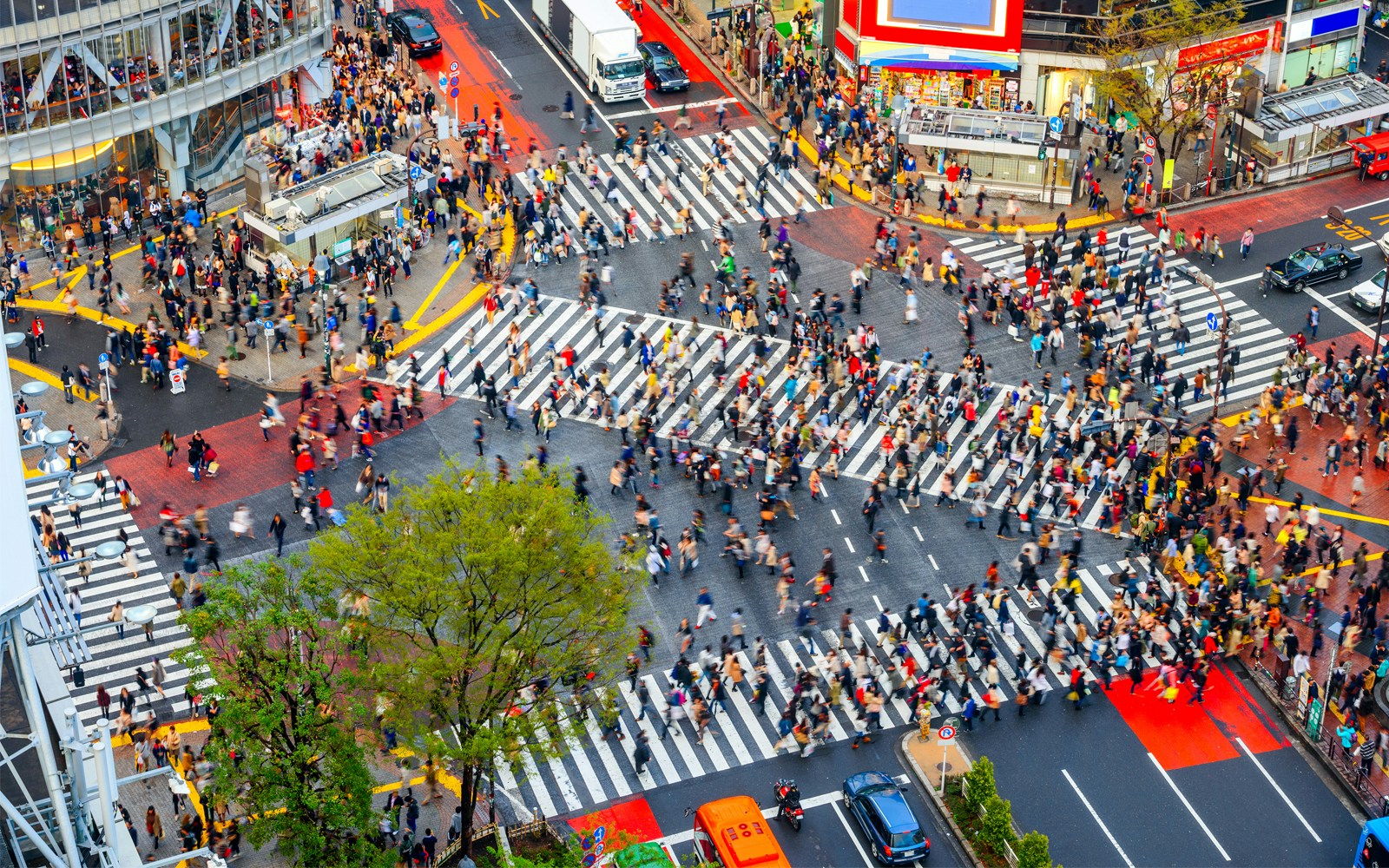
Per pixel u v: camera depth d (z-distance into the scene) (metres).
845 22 94.50
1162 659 60.22
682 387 74.81
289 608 50.19
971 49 91.31
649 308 80.31
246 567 53.03
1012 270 80.81
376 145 89.38
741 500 68.25
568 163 90.88
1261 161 88.62
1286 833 54.78
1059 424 70.12
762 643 59.03
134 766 56.91
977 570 64.94
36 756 43.41
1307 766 57.16
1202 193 87.75
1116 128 91.38
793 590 64.00
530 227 84.12
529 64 100.38
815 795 56.19
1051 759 57.50
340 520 66.56
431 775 53.81
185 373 75.25
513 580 50.09
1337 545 63.62
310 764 48.19
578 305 80.50
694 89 98.44
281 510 68.25
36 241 83.69
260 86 90.69
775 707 59.44
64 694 45.06
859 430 72.31
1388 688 59.06
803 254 84.00
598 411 73.00
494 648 50.25
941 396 73.38
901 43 92.44
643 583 63.31
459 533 50.09
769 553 64.44
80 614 62.75
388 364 73.81
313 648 49.81
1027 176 87.75
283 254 79.75
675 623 62.50
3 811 40.31
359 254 81.19
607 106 96.38
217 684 48.50
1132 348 76.88
